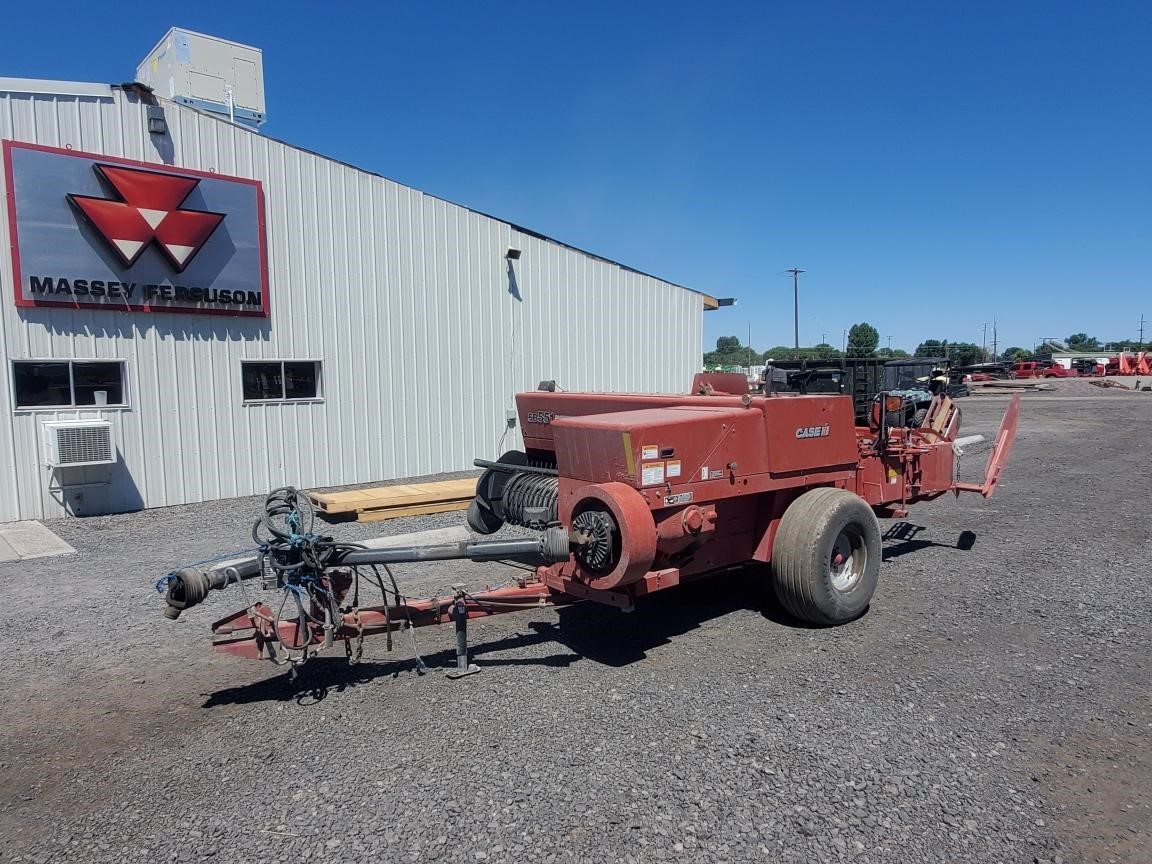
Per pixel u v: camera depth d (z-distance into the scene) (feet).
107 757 12.54
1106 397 123.24
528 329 49.60
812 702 14.24
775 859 9.75
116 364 34.71
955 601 20.36
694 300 59.72
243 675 15.85
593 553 15.10
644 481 15.05
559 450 16.67
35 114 32.01
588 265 52.47
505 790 11.32
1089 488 38.73
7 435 31.96
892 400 21.80
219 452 37.60
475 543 14.99
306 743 12.88
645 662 16.28
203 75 44.70
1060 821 10.62
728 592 21.33
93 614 19.89
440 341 45.52
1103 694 14.64
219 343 37.40
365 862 9.73
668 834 10.25
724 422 16.60
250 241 37.91
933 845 10.05
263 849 10.04
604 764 12.03
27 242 31.89
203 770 12.07
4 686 15.46
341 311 41.45
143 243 34.53
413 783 11.56
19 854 10.02
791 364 23.66
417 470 44.98
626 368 55.31
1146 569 23.44
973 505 34.30
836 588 18.30
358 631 14.73
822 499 17.99
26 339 32.19
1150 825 10.56
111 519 32.86
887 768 11.91
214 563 14.37
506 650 17.10
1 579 23.34
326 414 41.16
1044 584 21.89
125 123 34.24
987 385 154.81
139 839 10.32
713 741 12.76
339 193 41.06
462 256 46.16
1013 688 14.89
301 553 14.32
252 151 37.99
